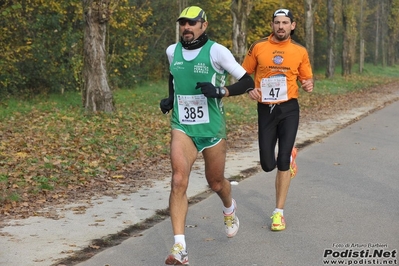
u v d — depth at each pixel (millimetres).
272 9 52219
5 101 25828
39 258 7250
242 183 11750
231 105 27766
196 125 7012
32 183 11344
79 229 8516
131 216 9242
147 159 14414
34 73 29625
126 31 35594
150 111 24141
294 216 9117
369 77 64500
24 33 28953
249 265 6945
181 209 6625
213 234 8273
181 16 6824
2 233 8281
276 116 8672
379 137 18531
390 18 90000
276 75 8672
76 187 11320
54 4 28250
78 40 31016
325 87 43875
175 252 6434
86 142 15906
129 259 7242
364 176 12227
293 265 6918
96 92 21656
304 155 15148
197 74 6926
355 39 76500
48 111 22453
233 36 34844
